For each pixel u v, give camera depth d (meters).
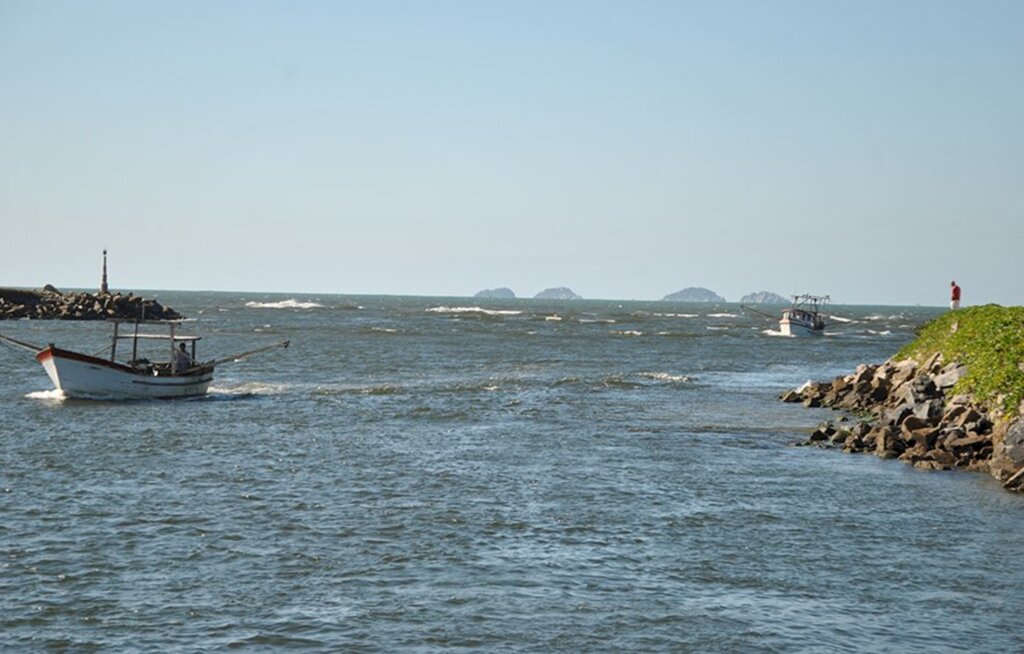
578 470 54.09
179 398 87.38
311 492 47.72
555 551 38.00
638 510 44.56
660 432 69.31
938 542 39.69
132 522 41.69
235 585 33.78
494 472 53.28
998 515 44.03
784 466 55.91
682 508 45.06
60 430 67.12
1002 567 36.47
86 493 47.03
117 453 58.16
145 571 35.22
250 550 37.84
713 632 29.91
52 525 41.09
